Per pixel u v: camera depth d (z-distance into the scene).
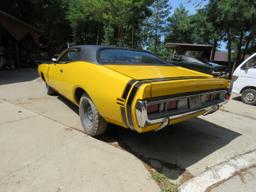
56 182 2.47
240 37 16.31
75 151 3.15
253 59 6.88
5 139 3.42
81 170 2.71
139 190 2.43
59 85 4.71
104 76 3.05
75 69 3.80
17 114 4.56
